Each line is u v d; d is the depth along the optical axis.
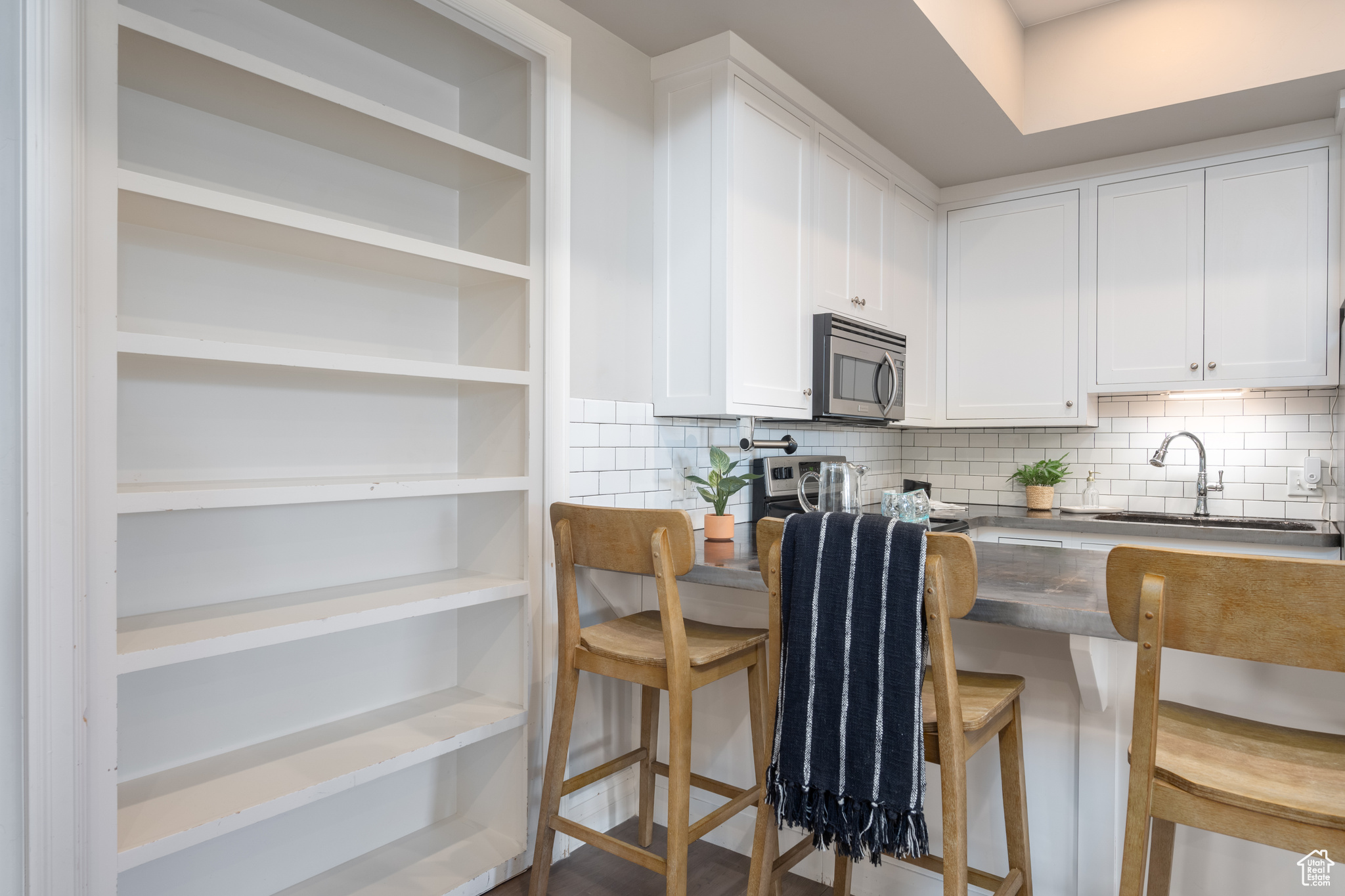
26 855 1.16
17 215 1.15
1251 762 1.11
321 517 1.80
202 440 1.59
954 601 1.22
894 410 3.08
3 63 1.17
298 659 1.75
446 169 1.95
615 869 2.03
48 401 1.15
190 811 1.37
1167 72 2.64
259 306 1.67
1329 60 2.38
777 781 1.34
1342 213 2.69
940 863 1.52
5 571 1.18
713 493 2.51
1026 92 2.91
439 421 2.09
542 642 2.00
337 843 1.83
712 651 1.66
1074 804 1.54
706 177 2.25
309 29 1.78
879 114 2.72
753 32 2.18
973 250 3.52
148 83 1.45
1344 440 2.79
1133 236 3.14
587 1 2.05
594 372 2.17
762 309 2.34
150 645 1.30
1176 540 2.84
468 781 2.08
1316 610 0.93
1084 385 3.25
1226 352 2.95
